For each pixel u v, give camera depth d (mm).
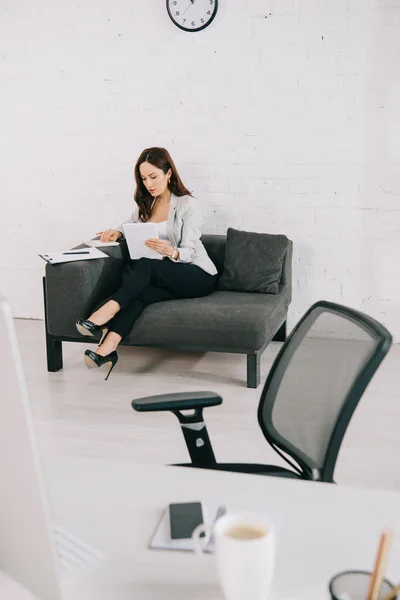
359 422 3172
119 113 4453
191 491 1243
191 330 3600
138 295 3760
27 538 880
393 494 1228
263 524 950
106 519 1160
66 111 4531
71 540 1104
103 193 4590
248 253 4129
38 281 4812
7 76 4566
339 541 1090
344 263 4270
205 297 3971
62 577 1018
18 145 4648
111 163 4535
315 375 1591
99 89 4449
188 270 3916
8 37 4512
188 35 4242
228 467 1770
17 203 4734
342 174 4172
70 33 4422
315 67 4102
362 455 2852
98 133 4512
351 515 1162
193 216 4066
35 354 4152
